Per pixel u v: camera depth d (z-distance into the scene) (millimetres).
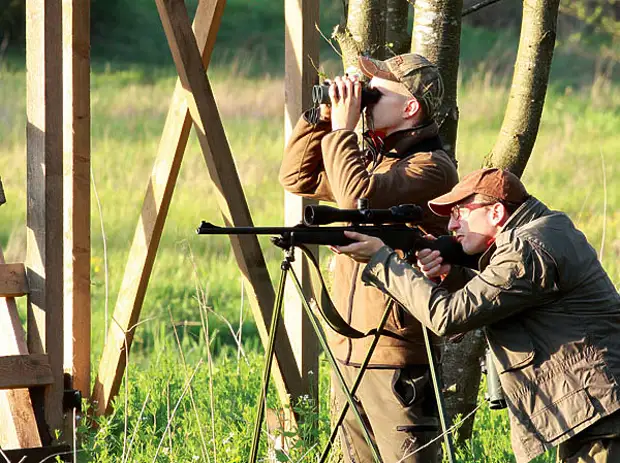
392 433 12609
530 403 11227
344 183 12297
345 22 16281
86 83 17688
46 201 15750
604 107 73562
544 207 11672
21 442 15789
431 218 12750
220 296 30516
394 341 12555
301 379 16250
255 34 99250
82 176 17719
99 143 57156
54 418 15992
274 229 11266
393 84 12781
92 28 97500
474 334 16469
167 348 23766
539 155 54094
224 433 16500
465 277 12438
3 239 36156
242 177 48812
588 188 46406
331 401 15398
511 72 83875
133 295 17688
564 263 11055
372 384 12711
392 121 12805
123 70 86562
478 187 11680
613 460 11172
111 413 17891
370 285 11695
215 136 16031
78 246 17766
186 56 15875
